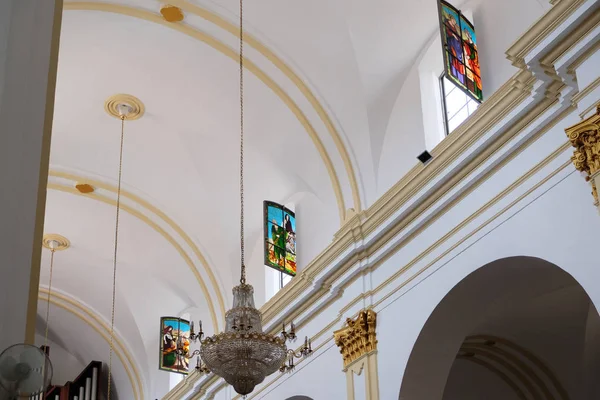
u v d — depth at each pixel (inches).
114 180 550.3
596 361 461.7
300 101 437.1
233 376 335.3
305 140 449.7
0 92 144.6
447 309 357.1
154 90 474.3
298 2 400.8
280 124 456.4
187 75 458.6
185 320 601.0
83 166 541.3
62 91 471.8
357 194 421.4
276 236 459.2
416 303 368.2
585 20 280.1
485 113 333.7
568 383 476.1
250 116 464.8
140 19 421.4
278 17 410.6
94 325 699.4
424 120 389.7
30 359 116.5
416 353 363.3
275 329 482.0
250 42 424.2
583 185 295.4
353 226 407.5
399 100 411.8
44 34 153.3
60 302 693.9
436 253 363.6
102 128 507.8
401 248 388.8
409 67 407.5
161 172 535.5
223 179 514.9
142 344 671.8
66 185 552.1
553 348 467.2
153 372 671.1
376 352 386.9
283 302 466.3
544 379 484.7
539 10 333.4
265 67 433.7
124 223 582.2
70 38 430.3
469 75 343.9
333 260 421.4
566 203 301.1
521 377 489.7
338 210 443.8
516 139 327.0
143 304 652.7
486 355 481.7
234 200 521.3
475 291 351.6
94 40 435.5
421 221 373.1
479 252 337.4
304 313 452.8
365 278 407.2
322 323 438.6
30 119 145.8
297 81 429.7
